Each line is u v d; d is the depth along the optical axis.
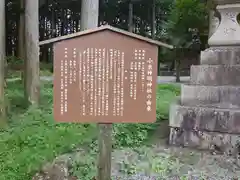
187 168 4.51
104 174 3.59
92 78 3.40
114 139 5.57
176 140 5.54
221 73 5.57
